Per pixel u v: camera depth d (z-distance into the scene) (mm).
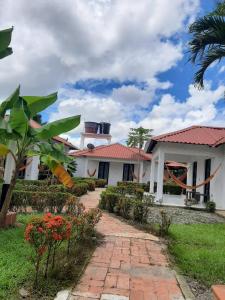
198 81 10539
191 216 14969
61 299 4598
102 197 14766
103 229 9820
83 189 21109
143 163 35969
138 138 41531
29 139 8180
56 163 8648
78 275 5605
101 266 6281
